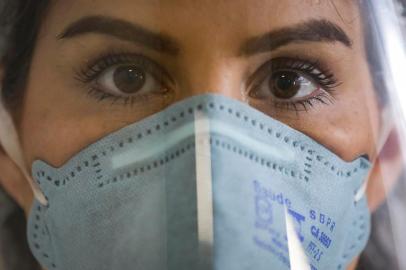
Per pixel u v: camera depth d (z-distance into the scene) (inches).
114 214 41.3
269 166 41.7
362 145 44.4
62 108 42.8
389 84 45.7
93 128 42.1
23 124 43.4
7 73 44.0
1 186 43.3
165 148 41.2
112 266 40.9
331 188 43.3
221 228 39.0
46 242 42.6
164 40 41.4
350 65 44.1
